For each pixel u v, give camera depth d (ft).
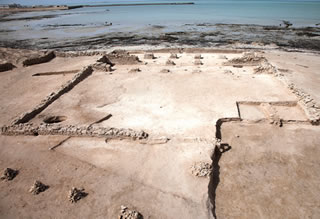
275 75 64.49
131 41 141.28
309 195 29.99
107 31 181.06
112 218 26.25
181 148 36.94
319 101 54.65
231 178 32.94
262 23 201.57
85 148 38.24
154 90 59.67
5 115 51.19
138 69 74.79
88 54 97.14
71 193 28.60
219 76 67.41
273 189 30.99
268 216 27.35
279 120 44.45
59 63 89.45
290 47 118.62
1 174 33.19
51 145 39.29
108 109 50.70
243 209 28.25
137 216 25.48
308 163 35.42
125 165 34.17
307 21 209.87
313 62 91.04
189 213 26.45
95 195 29.32
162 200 28.22
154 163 34.24
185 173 32.12
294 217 27.17
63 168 34.12
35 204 28.45
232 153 37.91
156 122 44.73
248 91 56.80
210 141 38.14
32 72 80.23
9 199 29.30
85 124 44.11
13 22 255.70
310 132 42.60
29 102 57.36
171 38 145.59
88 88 61.98
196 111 48.39
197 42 133.49
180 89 59.47
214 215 27.14
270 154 37.47
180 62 85.20
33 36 165.68
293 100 51.44
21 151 38.27
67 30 190.70
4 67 83.15
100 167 33.99
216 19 240.12
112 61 84.07
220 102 51.78
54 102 54.03
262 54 103.50
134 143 38.83
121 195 29.17
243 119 46.01
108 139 40.06
